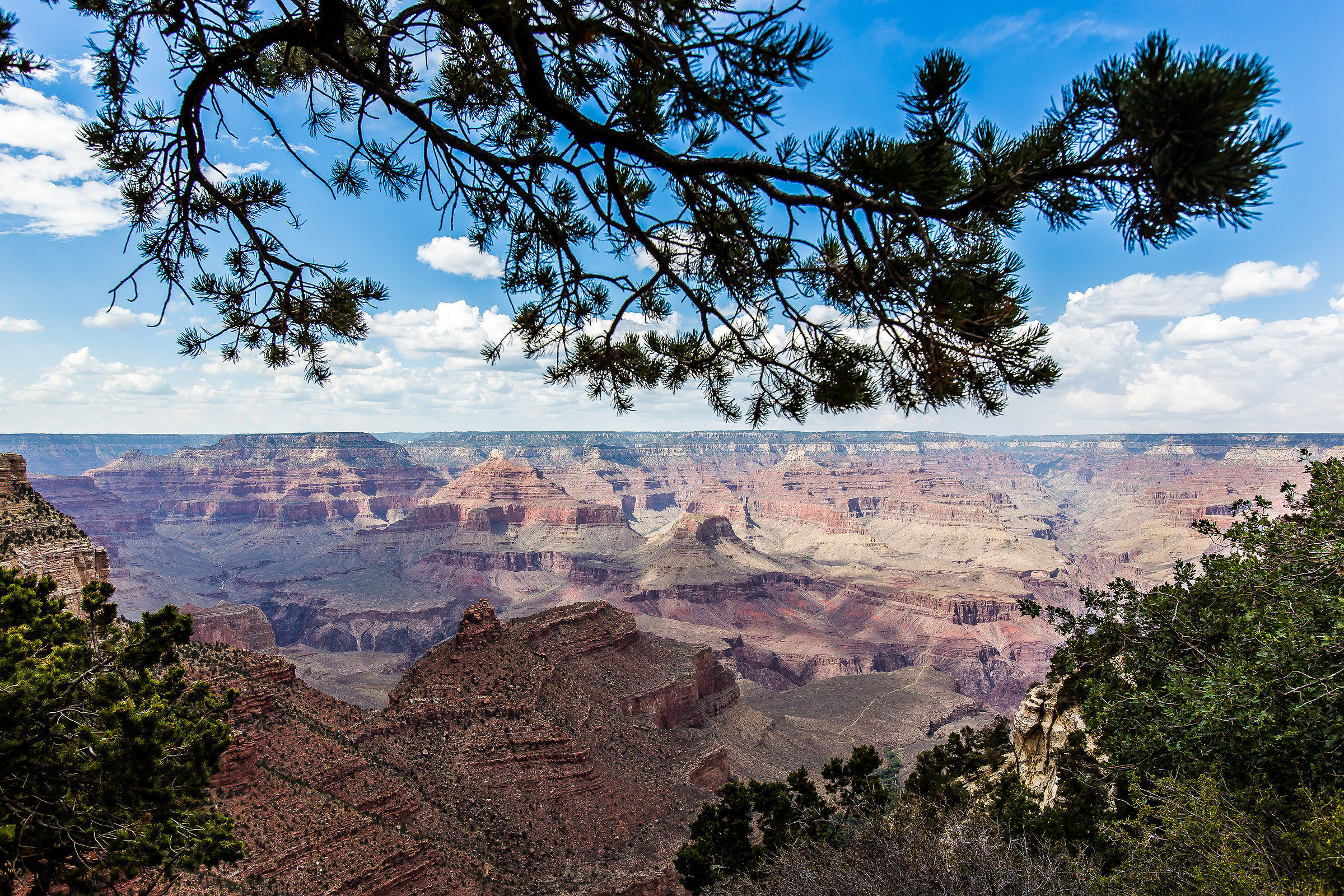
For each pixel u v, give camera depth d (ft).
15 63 23.54
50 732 33.96
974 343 20.31
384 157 31.83
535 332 32.50
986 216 19.15
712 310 25.90
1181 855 38.70
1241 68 12.96
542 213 27.94
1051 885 39.58
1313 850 35.94
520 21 17.74
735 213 23.62
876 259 19.83
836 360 23.98
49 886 34.27
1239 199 14.47
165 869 36.91
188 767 37.01
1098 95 15.46
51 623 38.96
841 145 17.88
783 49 15.78
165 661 41.22
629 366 31.01
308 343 33.30
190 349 32.71
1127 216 16.84
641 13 17.40
